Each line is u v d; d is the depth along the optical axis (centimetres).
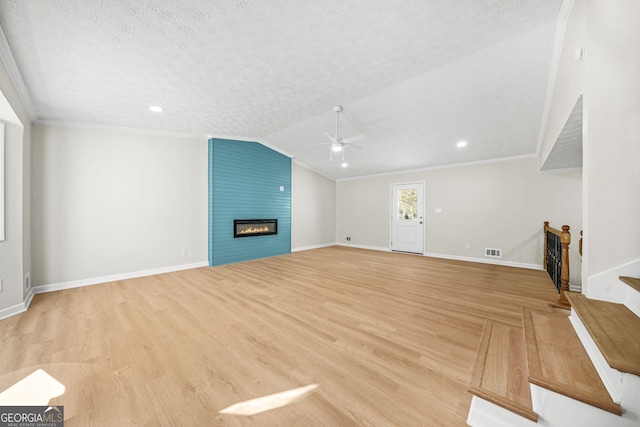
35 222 327
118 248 390
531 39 217
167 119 378
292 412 133
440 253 582
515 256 485
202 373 165
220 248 489
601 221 144
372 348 193
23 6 160
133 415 131
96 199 372
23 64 224
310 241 708
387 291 331
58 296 313
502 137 416
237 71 256
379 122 400
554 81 265
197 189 475
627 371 87
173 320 244
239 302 292
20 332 219
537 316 177
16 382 155
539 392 116
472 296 311
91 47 207
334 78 278
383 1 172
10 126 266
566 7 181
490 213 515
